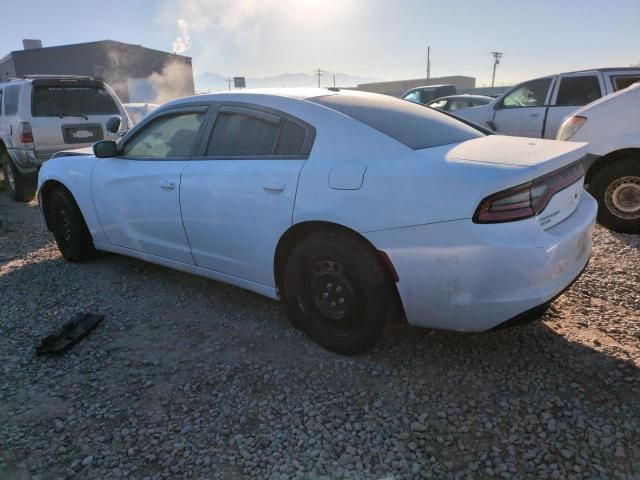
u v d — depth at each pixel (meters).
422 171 2.43
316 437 2.26
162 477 2.05
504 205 2.28
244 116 3.20
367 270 2.61
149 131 3.80
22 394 2.64
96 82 8.05
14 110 7.43
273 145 3.01
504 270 2.28
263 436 2.28
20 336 3.29
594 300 3.44
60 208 4.60
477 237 2.27
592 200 3.03
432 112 3.41
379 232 2.50
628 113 4.80
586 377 2.59
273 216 2.90
